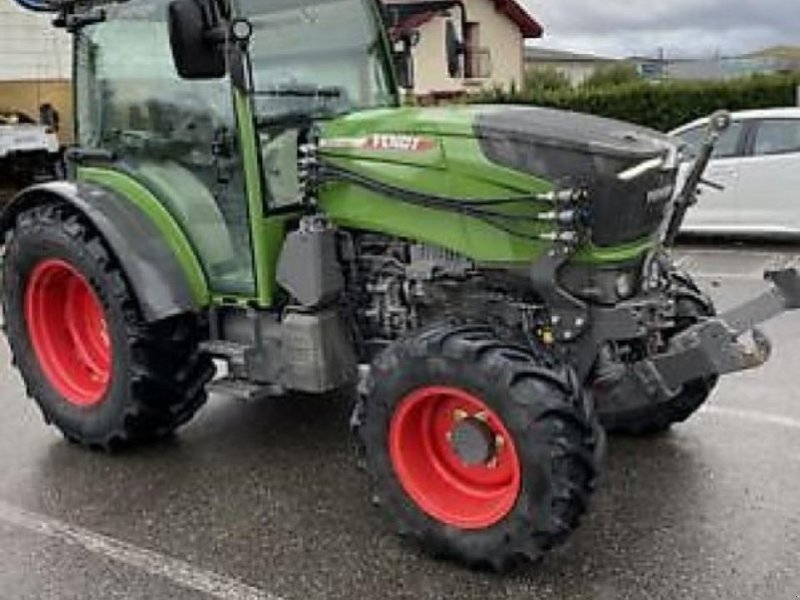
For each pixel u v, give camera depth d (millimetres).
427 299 4289
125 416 4922
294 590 3754
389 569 3885
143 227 4852
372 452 4059
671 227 4305
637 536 4066
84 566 3975
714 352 3908
